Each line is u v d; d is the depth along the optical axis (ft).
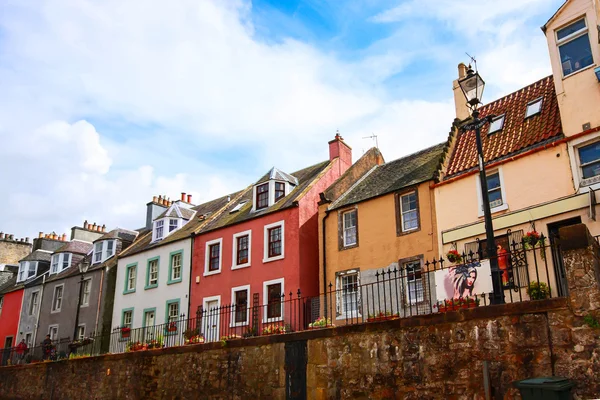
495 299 30.30
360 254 58.95
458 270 33.01
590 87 43.47
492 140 52.29
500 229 46.42
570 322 26.81
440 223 51.98
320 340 38.52
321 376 37.73
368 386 34.91
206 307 74.49
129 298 86.74
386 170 68.28
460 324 31.37
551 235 42.91
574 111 44.14
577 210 41.73
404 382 33.14
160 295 81.61
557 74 45.98
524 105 53.01
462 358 30.83
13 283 120.88
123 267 90.68
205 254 77.71
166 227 89.04
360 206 60.75
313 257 67.67
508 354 28.94
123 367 55.72
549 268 41.83
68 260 107.45
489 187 49.03
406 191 56.49
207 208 96.37
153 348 55.31
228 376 44.37
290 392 39.45
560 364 26.71
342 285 60.13
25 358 85.66
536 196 44.91
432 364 32.07
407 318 33.94
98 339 87.30
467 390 30.17
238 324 68.69
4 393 74.74
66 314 96.78
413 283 53.01
